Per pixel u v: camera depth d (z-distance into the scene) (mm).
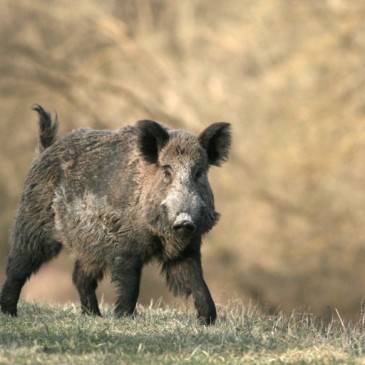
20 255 38844
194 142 35469
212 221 36094
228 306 42406
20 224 38969
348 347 30906
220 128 36406
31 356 27953
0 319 35656
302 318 38281
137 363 27734
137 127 35594
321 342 31844
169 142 35469
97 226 37062
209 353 29234
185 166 34938
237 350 30125
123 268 36656
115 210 36531
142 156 35688
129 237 36406
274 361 28594
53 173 38500
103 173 37250
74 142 38812
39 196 38656
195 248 36156
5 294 38594
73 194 37844
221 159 36844
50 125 40656
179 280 36406
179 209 34031
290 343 31438
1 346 29266
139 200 35906
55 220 38500
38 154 40375
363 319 37312
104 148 37875
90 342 30000
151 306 42969
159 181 35250
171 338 31312
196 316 38500
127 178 36438
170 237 35312
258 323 36500
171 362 27984
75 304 44469
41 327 32969
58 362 27438
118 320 35094
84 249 37719
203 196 35281
